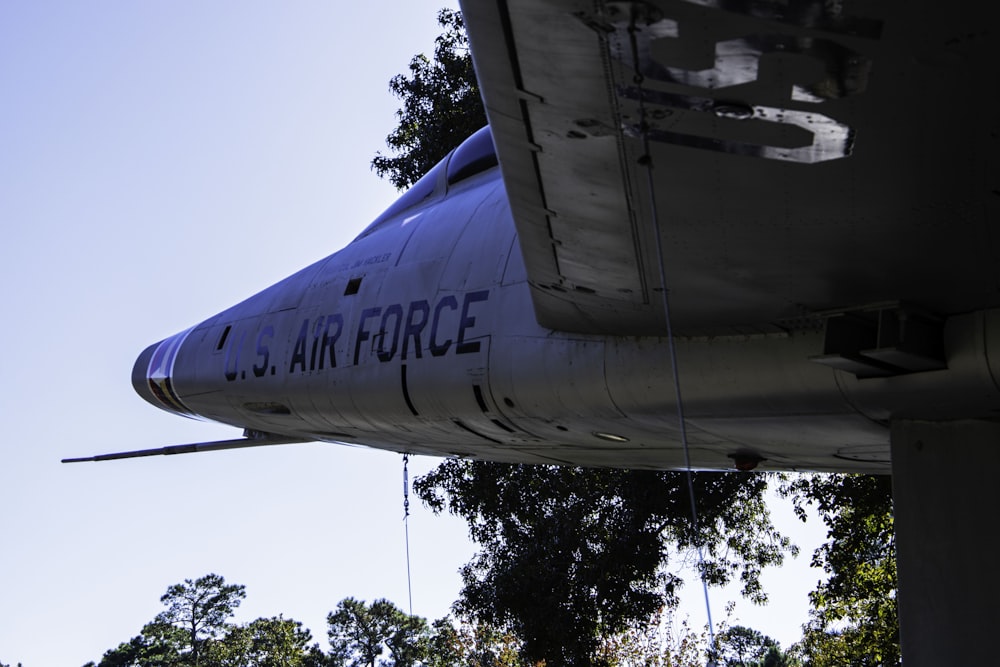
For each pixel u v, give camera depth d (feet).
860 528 59.47
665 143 11.35
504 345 22.56
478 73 10.87
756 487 66.95
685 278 15.62
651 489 63.82
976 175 11.35
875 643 62.13
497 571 68.03
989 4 8.45
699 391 19.53
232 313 31.81
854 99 10.02
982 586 17.65
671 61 9.86
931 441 18.37
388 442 30.01
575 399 21.53
